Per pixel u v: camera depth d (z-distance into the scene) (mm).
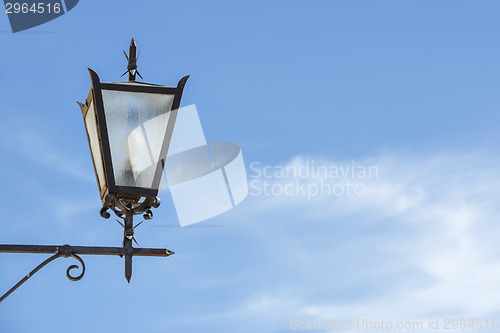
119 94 6504
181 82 6609
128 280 6211
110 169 6359
